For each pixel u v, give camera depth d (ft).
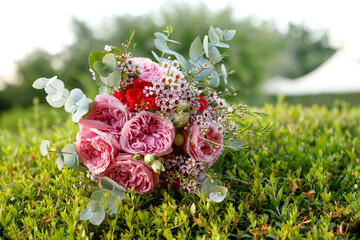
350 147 6.31
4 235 3.88
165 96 4.18
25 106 45.39
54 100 4.21
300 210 4.21
